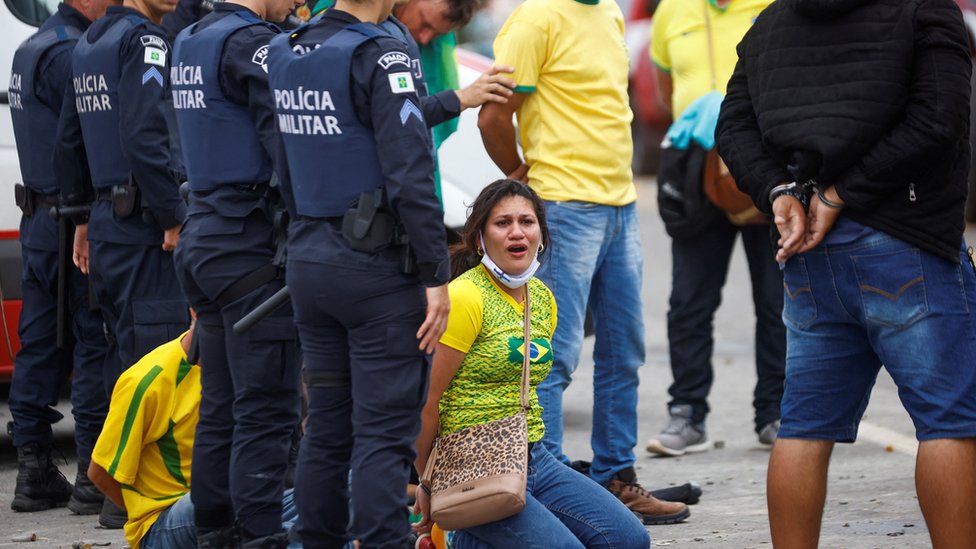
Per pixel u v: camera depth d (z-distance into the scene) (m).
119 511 17.38
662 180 21.77
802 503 13.05
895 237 12.38
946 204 12.38
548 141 17.02
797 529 13.09
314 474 12.59
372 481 12.05
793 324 13.16
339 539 12.77
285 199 12.77
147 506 14.52
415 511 13.83
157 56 16.42
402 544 12.12
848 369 13.00
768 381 22.19
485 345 13.34
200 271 13.71
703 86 21.86
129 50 16.44
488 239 13.42
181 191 14.74
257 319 13.14
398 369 12.18
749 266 22.22
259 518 13.66
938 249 12.32
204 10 17.78
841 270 12.65
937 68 12.11
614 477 17.69
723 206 21.16
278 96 12.41
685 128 21.42
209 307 14.08
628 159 17.48
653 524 17.47
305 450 12.66
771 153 12.96
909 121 12.12
